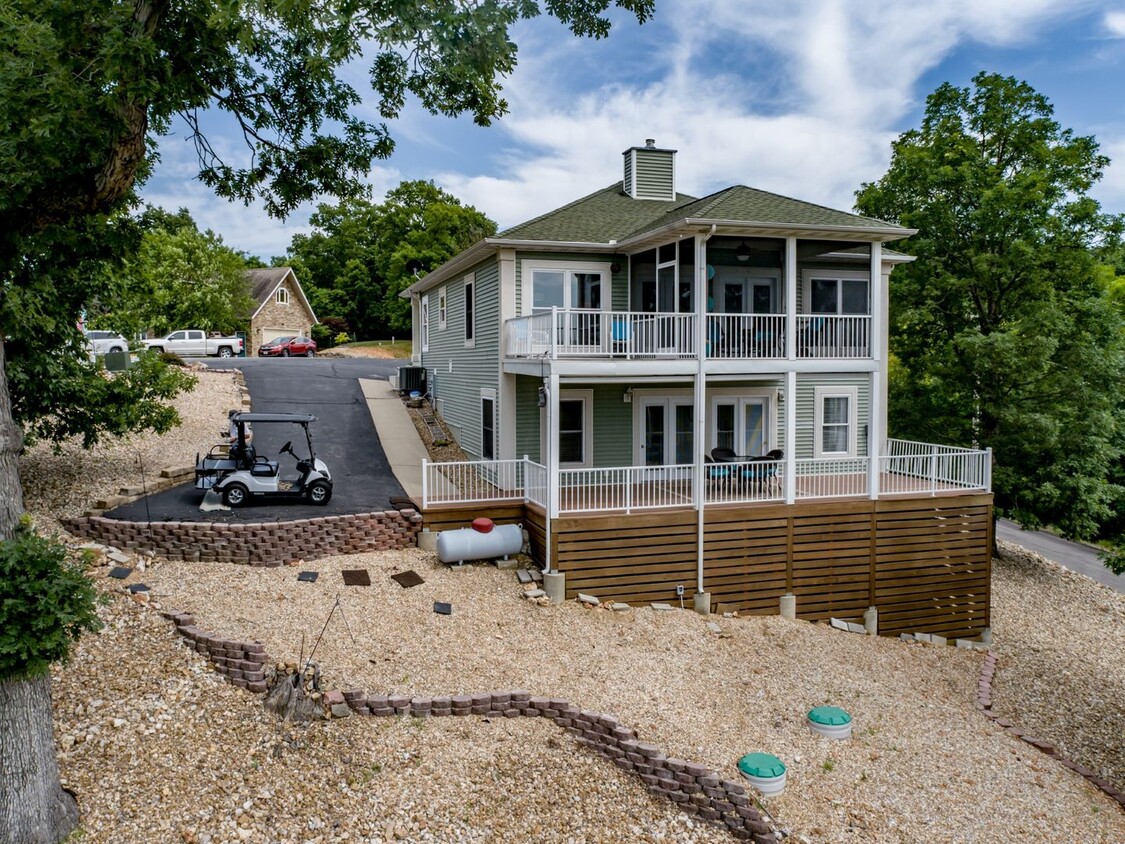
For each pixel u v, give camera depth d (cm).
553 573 1312
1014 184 2002
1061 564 2405
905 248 2189
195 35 892
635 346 1521
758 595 1443
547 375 1385
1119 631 1816
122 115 758
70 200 778
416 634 1077
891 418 2331
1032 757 1067
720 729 964
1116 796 999
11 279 952
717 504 1438
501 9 829
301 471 1499
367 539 1348
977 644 1567
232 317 4600
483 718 910
